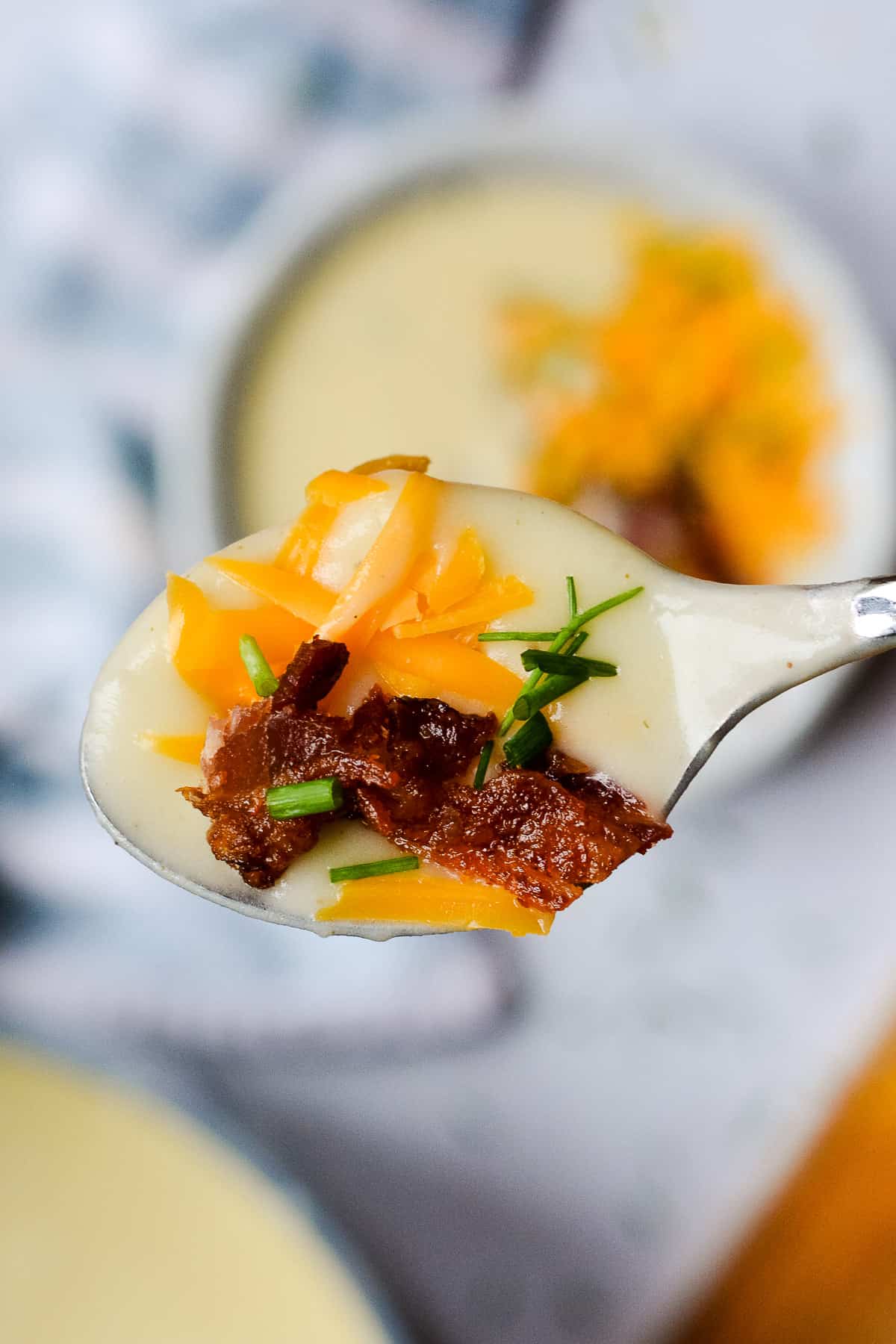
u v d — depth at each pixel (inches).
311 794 10.6
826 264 14.0
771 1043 15.0
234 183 14.8
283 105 14.8
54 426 14.9
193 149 14.8
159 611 11.2
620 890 15.1
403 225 14.1
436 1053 15.1
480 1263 15.0
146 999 15.1
